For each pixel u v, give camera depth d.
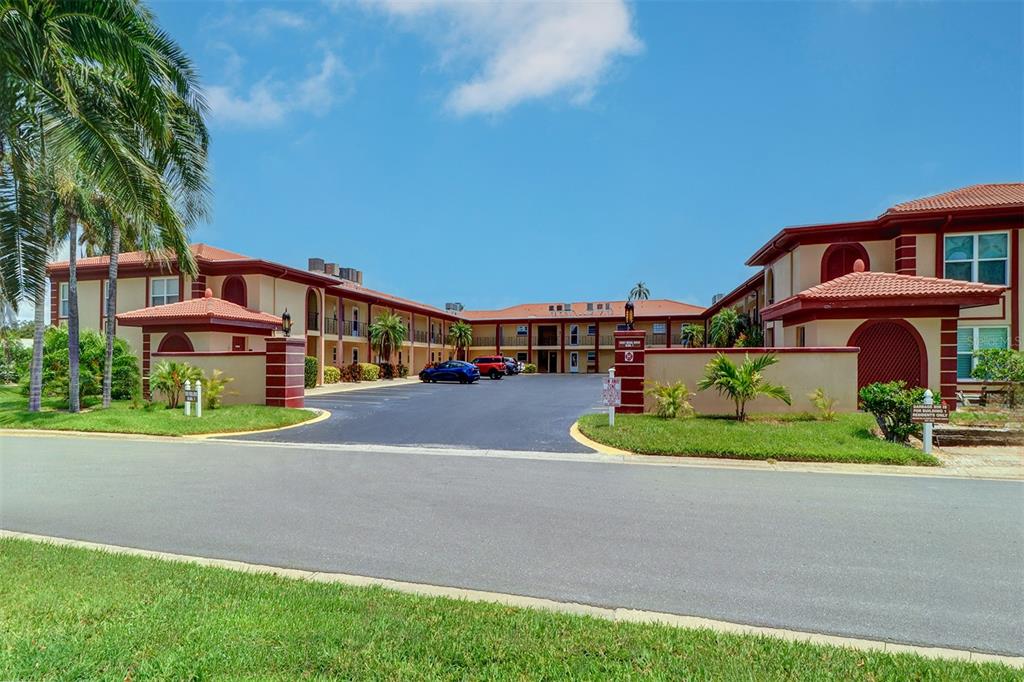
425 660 3.21
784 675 3.09
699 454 10.19
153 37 8.58
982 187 19.27
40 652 3.27
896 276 15.76
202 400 17.23
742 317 30.89
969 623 3.92
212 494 7.51
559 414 17.17
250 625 3.62
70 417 15.37
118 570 4.63
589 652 3.33
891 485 8.03
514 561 5.05
